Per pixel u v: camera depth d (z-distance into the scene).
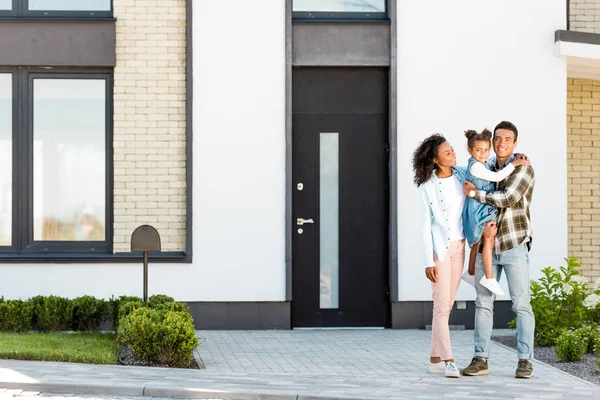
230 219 12.02
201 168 11.99
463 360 9.67
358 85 12.31
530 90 12.30
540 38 12.34
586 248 13.49
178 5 12.09
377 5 12.36
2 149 12.12
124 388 7.67
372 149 12.31
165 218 12.04
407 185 12.15
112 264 11.91
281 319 12.05
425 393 7.64
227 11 12.04
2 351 9.05
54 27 11.96
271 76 12.06
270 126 12.05
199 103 12.02
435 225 8.67
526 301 8.61
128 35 12.05
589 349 9.96
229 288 12.01
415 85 12.19
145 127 12.03
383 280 12.30
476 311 8.73
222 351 10.17
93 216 12.15
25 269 11.84
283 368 9.05
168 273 11.95
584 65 12.82
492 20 12.28
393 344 10.74
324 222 12.29
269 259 12.05
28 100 12.08
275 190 12.05
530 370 8.52
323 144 12.29
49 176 12.14
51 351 9.12
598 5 13.35
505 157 8.61
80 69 12.12
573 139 13.59
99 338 10.29
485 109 12.27
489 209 8.51
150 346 9.04
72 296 11.88
